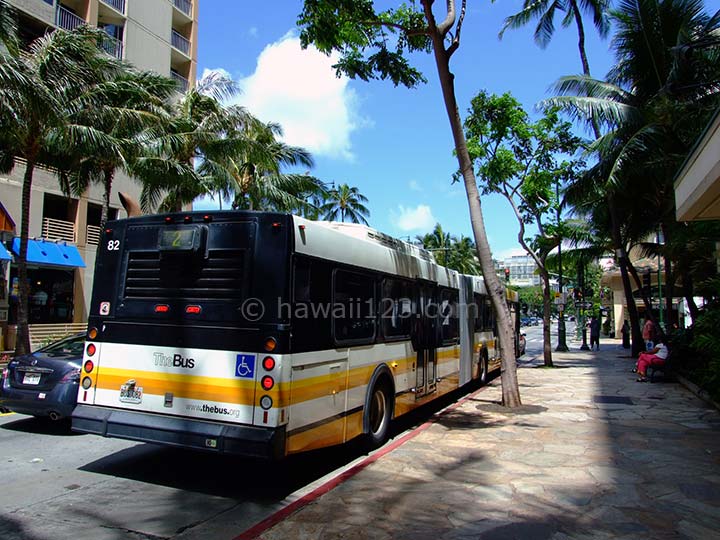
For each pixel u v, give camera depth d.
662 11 16.98
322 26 9.60
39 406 7.78
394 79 10.84
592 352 28.45
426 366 9.58
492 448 7.45
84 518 4.92
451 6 9.93
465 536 4.49
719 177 6.57
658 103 16.45
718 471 6.38
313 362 5.88
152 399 5.83
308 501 5.32
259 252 5.61
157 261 6.05
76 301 25.62
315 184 25.53
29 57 14.63
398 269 8.51
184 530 4.70
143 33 29.95
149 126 18.30
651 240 31.66
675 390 13.34
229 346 5.54
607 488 5.75
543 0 22.19
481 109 14.00
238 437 5.28
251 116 21.08
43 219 24.23
